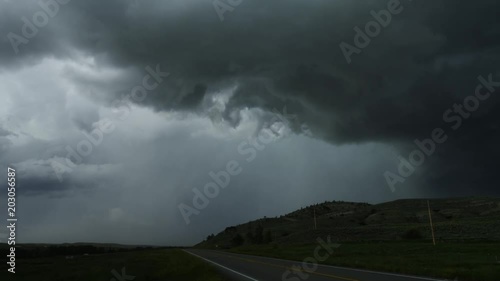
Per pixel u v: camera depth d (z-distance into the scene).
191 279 27.17
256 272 30.45
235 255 72.06
